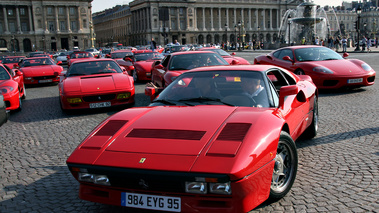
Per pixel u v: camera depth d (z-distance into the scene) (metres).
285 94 4.10
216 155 2.95
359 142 5.84
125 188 3.13
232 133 3.21
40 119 9.19
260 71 4.57
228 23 138.38
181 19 129.12
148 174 2.94
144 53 18.70
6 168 5.41
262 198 3.12
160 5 125.44
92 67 10.65
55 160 5.70
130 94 9.57
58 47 107.38
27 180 4.83
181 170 2.87
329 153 5.35
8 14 104.94
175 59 10.55
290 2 144.00
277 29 144.00
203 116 3.63
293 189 4.09
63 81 9.81
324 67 10.98
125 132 3.52
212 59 10.67
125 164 3.04
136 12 139.75
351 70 10.89
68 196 4.21
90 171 3.18
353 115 7.87
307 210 3.54
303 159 5.14
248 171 2.88
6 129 8.22
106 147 3.33
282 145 3.65
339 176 4.43
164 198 3.00
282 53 12.67
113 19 169.88
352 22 161.50
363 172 4.53
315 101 6.08
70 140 6.91
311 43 46.94
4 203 4.09
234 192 2.85
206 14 135.00
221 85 4.43
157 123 3.59
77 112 9.91
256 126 3.30
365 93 10.77
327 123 7.25
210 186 2.86
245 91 4.27
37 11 105.31
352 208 3.55
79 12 109.44
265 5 140.75
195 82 4.57
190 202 2.93
